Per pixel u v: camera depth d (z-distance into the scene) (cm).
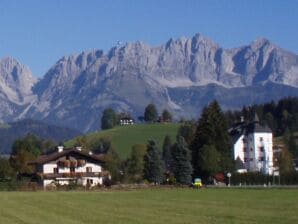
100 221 5506
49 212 6700
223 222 5272
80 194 11562
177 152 17275
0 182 14912
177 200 8875
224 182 17388
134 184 16275
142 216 5984
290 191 11494
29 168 19288
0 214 6531
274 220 5391
